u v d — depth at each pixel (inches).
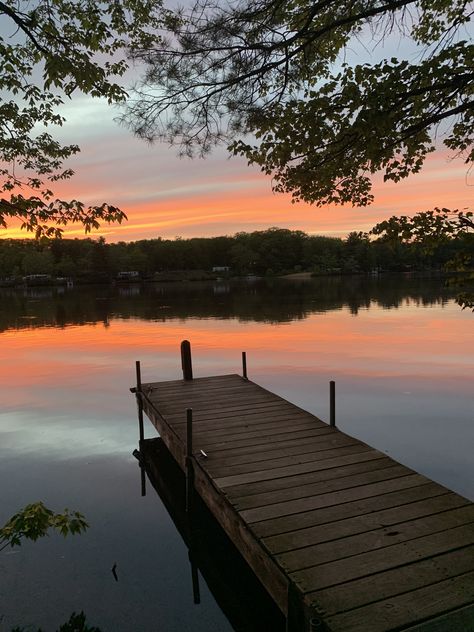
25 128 227.1
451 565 138.5
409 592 127.6
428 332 803.4
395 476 200.8
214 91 201.9
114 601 172.2
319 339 768.9
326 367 561.9
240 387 375.2
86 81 165.3
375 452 228.8
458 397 420.5
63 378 549.6
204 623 161.6
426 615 119.1
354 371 535.8
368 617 118.7
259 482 197.8
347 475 203.0
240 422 282.8
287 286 2778.1
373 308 1261.1
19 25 153.4
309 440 248.4
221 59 198.2
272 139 215.8
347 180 239.1
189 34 196.2
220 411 307.6
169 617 164.6
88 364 629.6
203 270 5083.7
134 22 205.6
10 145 221.9
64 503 249.9
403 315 1077.1
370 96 177.6
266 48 195.0
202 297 1984.5
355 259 4141.2
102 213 164.9
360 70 185.6
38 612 165.9
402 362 574.6
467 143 224.1
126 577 187.2
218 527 228.7
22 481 276.8
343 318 1053.8
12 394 478.6
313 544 150.8
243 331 895.1
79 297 2265.0
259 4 192.1
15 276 4040.4
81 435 359.9
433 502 176.9
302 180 225.9
